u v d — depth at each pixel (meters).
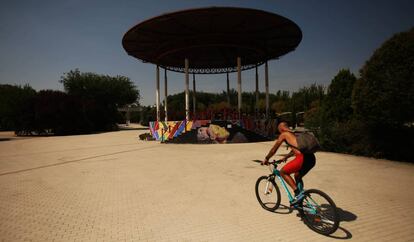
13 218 4.82
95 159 12.12
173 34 18.22
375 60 9.79
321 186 6.57
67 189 6.86
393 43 9.35
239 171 8.66
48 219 4.74
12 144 21.56
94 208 5.29
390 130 10.64
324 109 15.27
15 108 36.31
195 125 18.56
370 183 6.86
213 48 21.44
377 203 5.28
